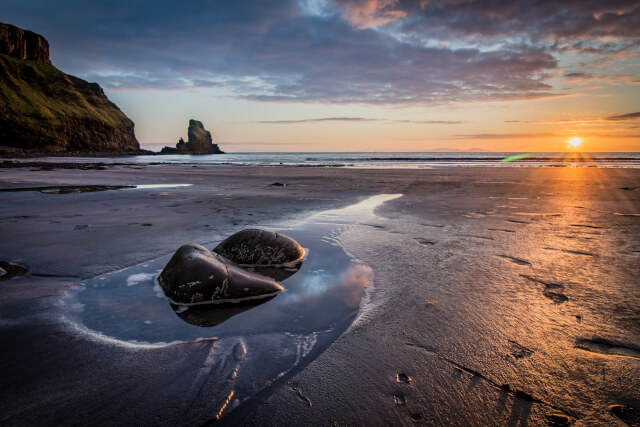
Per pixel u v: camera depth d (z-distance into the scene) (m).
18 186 11.21
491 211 7.16
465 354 1.98
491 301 2.72
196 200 8.49
